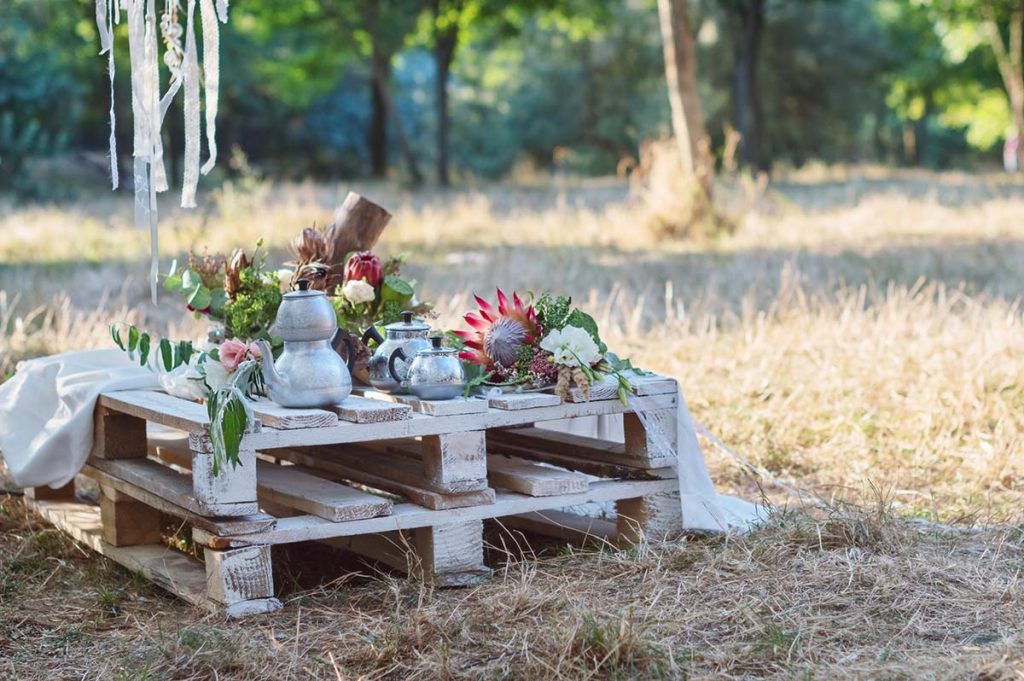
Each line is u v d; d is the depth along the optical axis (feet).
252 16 91.56
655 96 105.81
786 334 22.08
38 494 14.32
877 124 136.87
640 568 11.15
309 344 10.94
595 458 12.66
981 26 93.86
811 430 17.21
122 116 86.48
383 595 10.79
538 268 33.37
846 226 43.70
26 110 60.90
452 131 114.62
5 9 63.10
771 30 107.55
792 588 10.42
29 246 39.99
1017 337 20.18
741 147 85.25
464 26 81.61
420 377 11.26
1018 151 95.09
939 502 13.83
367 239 14.01
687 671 8.80
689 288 29.76
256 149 107.96
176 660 9.53
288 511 12.59
